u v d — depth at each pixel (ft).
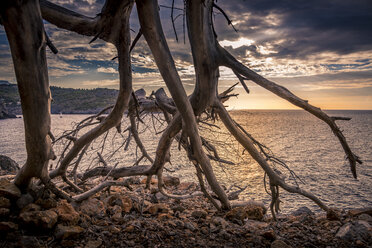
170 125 17.97
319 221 18.11
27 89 10.83
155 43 12.47
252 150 19.27
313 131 346.54
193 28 13.82
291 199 62.64
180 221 15.85
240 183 58.70
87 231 12.92
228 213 18.02
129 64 15.65
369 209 18.70
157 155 19.27
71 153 17.58
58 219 12.69
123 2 13.56
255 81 15.39
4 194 13.09
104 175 21.84
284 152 158.92
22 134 217.56
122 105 16.57
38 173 13.64
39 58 10.81
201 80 15.48
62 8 13.78
